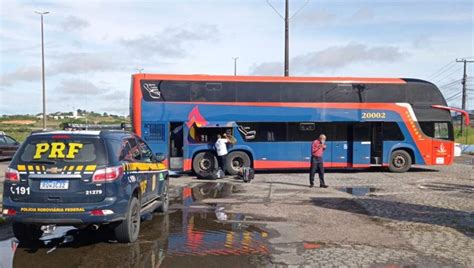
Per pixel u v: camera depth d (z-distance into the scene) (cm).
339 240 841
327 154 2064
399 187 1620
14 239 852
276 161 2020
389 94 2106
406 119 2117
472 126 5666
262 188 1596
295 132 2034
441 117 2148
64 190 739
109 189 754
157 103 1944
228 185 1688
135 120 1934
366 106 2080
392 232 906
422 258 721
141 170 904
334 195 1420
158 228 949
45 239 852
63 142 767
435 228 943
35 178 741
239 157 2012
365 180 1836
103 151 769
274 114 2016
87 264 693
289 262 700
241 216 1080
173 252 759
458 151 2253
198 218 1058
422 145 2133
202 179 1909
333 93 2059
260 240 843
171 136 1962
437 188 1593
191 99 1964
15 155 769
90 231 914
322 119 2044
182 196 1412
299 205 1234
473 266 679
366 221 1019
